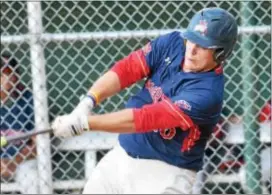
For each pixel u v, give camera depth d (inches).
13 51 730.2
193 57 445.7
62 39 680.4
